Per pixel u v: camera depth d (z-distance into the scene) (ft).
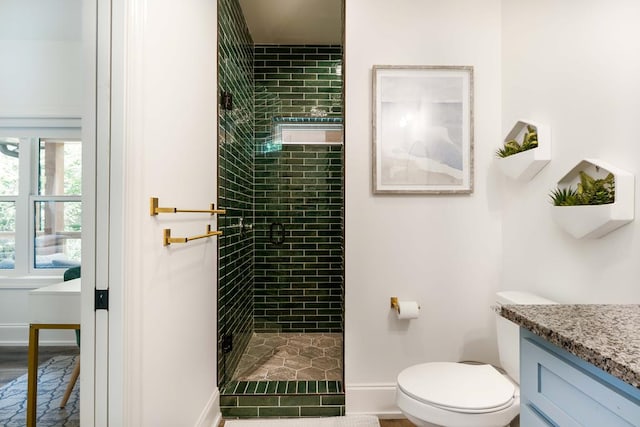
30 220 9.13
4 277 8.97
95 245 3.16
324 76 9.86
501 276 6.14
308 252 9.79
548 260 4.91
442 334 6.14
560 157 4.63
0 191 9.18
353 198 6.15
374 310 6.14
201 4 5.27
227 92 6.84
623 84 3.62
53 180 9.25
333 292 9.78
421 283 6.15
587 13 4.13
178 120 4.37
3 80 8.87
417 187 6.10
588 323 2.26
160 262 3.84
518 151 5.37
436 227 6.16
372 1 6.19
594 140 4.02
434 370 4.65
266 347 8.61
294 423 5.81
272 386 6.39
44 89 8.89
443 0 6.20
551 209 4.53
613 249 3.78
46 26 8.27
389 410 6.05
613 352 1.74
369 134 6.15
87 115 3.16
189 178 4.76
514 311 2.60
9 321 8.95
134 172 3.27
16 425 5.57
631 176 3.49
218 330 6.09
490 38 6.19
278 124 9.82
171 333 4.14
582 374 1.97
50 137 9.06
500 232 6.15
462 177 6.09
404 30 6.18
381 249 6.14
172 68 4.18
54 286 4.99
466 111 6.09
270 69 9.83
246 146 8.84
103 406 3.14
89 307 3.15
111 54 3.17
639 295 3.46
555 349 2.27
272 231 9.77
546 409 2.31
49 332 8.96
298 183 9.80
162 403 3.89
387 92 6.09
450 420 3.83
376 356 6.14
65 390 6.65
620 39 3.66
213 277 5.85
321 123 9.84
